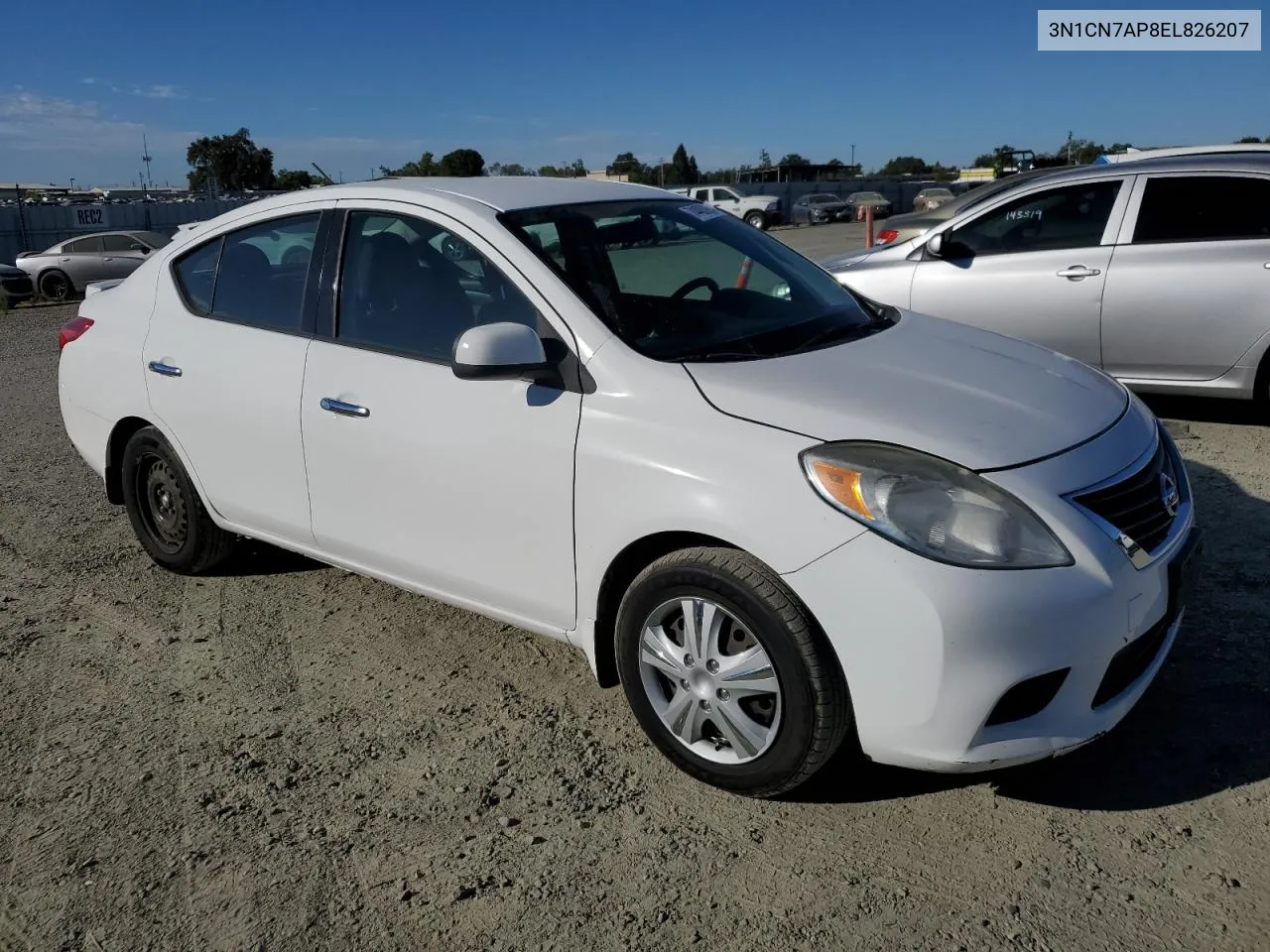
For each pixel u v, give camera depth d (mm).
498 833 2801
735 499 2660
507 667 3721
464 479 3238
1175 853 2594
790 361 3076
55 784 3082
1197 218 6043
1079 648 2506
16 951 2439
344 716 3426
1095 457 2738
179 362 4141
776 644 2629
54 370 10703
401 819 2873
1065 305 6383
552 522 3059
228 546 4465
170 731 3369
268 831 2838
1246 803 2762
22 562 4902
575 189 3799
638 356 2980
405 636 3998
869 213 17703
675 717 2928
